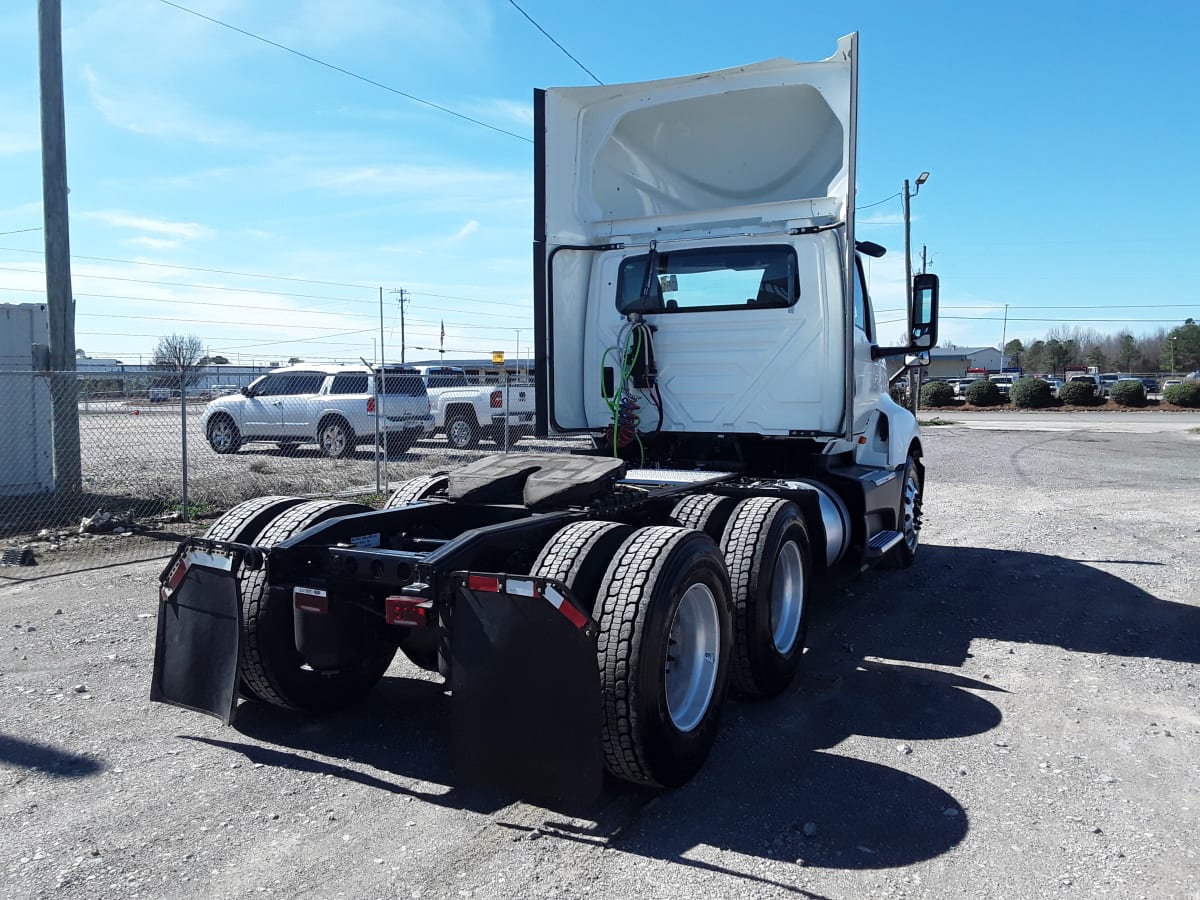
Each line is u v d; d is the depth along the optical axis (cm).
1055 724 448
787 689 501
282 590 405
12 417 1082
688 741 370
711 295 628
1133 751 415
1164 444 2489
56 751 406
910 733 436
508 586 332
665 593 355
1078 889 298
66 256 1024
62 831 334
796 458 640
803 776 387
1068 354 11338
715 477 555
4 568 778
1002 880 304
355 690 461
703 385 635
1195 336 10762
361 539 445
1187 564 845
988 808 357
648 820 347
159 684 414
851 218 570
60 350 1016
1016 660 553
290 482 1288
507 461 507
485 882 301
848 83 571
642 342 637
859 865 314
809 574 525
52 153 1018
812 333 604
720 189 654
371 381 1742
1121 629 623
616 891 296
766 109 618
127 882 300
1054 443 2542
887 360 783
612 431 656
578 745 323
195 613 408
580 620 324
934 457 2077
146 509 1042
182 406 1005
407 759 402
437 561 350
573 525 396
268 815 348
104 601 670
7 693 477
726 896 293
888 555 807
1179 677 521
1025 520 1126
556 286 649
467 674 339
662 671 352
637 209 673
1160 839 333
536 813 352
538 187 629
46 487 1110
